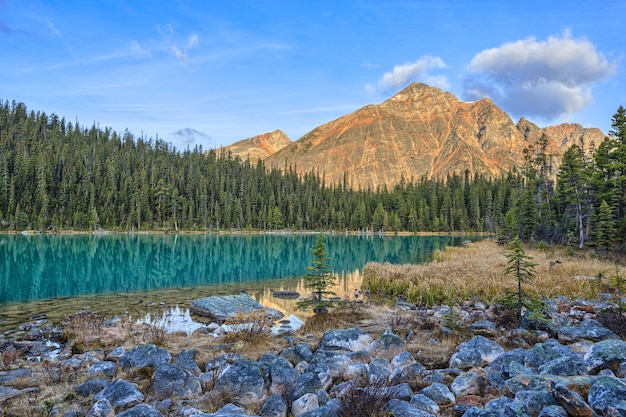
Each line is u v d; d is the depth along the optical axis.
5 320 20.48
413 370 11.11
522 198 68.31
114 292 29.48
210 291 30.28
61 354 14.30
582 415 6.83
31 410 9.15
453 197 150.88
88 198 120.31
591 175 53.25
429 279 28.23
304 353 12.55
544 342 13.20
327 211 150.25
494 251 54.78
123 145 171.25
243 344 15.21
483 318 18.12
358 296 27.42
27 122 155.88
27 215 107.12
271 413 8.83
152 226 124.69
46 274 38.59
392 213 146.50
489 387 9.63
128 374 11.60
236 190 149.12
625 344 9.91
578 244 50.59
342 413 8.16
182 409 9.01
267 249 75.50
